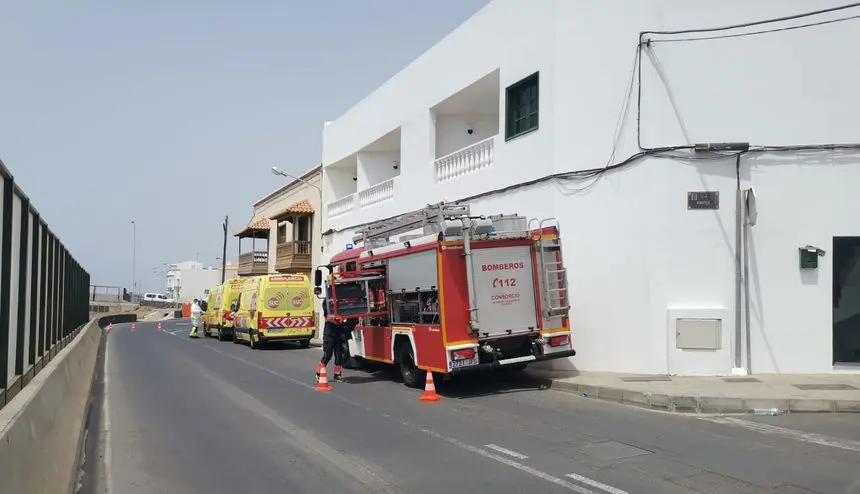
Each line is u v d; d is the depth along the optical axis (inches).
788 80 490.3
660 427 348.8
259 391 523.8
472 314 470.6
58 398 309.1
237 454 314.7
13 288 272.7
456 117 792.3
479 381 543.5
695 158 497.4
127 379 614.2
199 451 322.3
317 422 388.5
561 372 530.9
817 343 482.3
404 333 525.7
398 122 855.7
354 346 634.8
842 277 484.7
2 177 242.2
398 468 282.0
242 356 866.8
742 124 494.9
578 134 546.9
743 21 496.1
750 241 490.0
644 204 507.5
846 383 438.3
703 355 487.5
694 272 495.5
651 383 454.6
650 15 511.8
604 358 522.9
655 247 502.0
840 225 483.2
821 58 487.2
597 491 241.3
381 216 900.0
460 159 716.7
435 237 478.9
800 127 488.4
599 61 536.7
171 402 473.7
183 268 4232.3
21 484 182.7
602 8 536.4
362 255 609.9
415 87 808.3
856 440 312.5
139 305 3309.5
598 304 528.7
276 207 1566.2
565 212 554.9
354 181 1167.6
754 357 485.7
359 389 524.7
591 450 301.6
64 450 275.6
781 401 382.6
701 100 499.8
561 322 503.2
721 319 486.0
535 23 595.8
